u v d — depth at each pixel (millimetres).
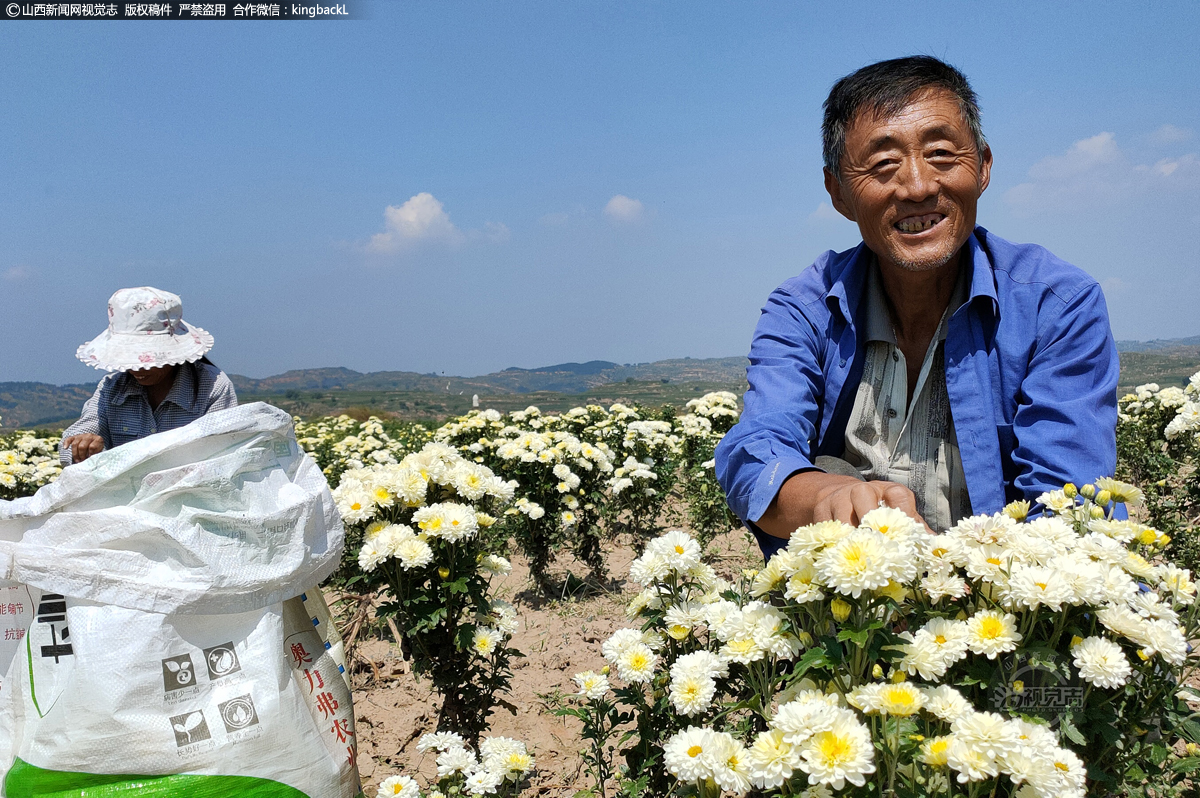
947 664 1275
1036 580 1288
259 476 2131
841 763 1146
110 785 1847
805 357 2139
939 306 2074
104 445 3314
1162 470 6980
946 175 1863
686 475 8172
